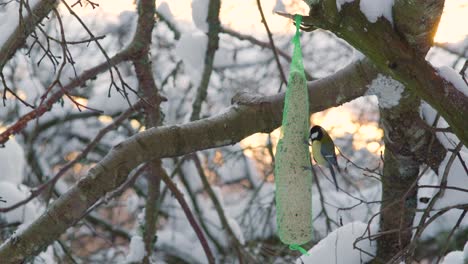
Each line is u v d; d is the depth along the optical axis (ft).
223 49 43.80
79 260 48.47
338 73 24.14
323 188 47.01
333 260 26.37
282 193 22.99
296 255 39.60
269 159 48.29
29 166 44.57
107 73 43.06
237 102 25.04
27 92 44.50
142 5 30.17
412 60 18.63
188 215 32.58
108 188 24.54
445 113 19.17
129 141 24.58
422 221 20.95
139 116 44.14
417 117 21.88
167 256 45.09
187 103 44.70
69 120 44.29
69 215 24.75
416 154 24.41
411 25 18.16
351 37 18.81
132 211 47.93
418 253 38.68
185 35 36.83
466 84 19.29
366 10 18.40
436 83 18.80
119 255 48.80
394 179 25.39
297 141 22.68
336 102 24.23
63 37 22.13
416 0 17.63
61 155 46.80
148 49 30.91
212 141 24.58
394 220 25.62
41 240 24.99
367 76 23.36
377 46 18.60
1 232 35.58
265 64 45.16
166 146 24.38
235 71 45.62
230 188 50.19
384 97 23.50
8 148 38.06
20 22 22.61
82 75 28.89
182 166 44.78
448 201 24.38
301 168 22.76
